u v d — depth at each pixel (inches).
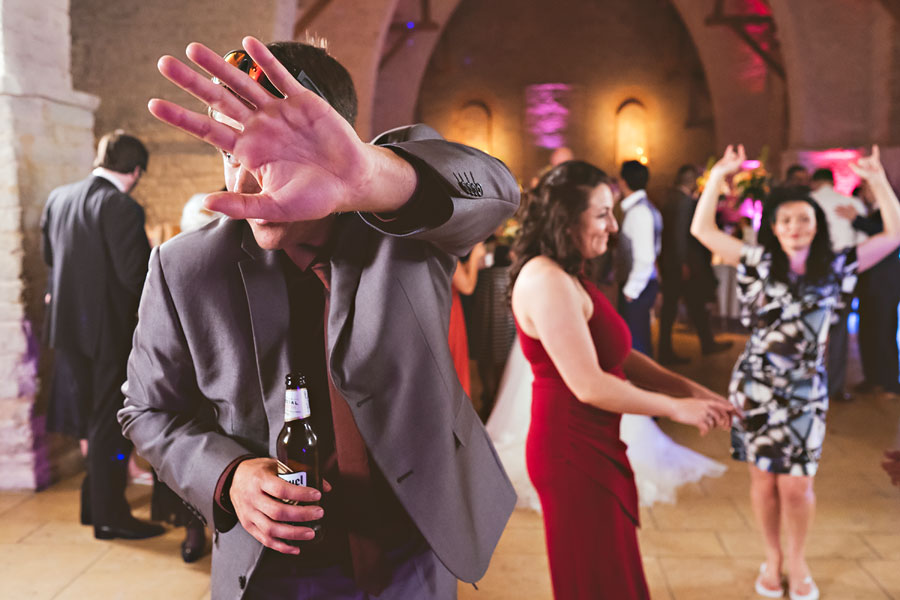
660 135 699.4
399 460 42.6
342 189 31.7
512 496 51.1
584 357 72.7
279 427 43.1
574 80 705.6
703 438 194.9
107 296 135.2
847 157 385.1
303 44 39.8
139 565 126.8
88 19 262.4
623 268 203.3
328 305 43.8
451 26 708.7
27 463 159.8
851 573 121.0
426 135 47.5
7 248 156.2
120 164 139.7
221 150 31.4
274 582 45.8
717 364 280.8
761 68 574.6
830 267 101.0
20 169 156.0
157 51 261.7
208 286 43.6
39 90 158.9
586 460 75.4
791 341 103.1
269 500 39.1
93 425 134.8
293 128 30.1
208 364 44.3
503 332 201.0
